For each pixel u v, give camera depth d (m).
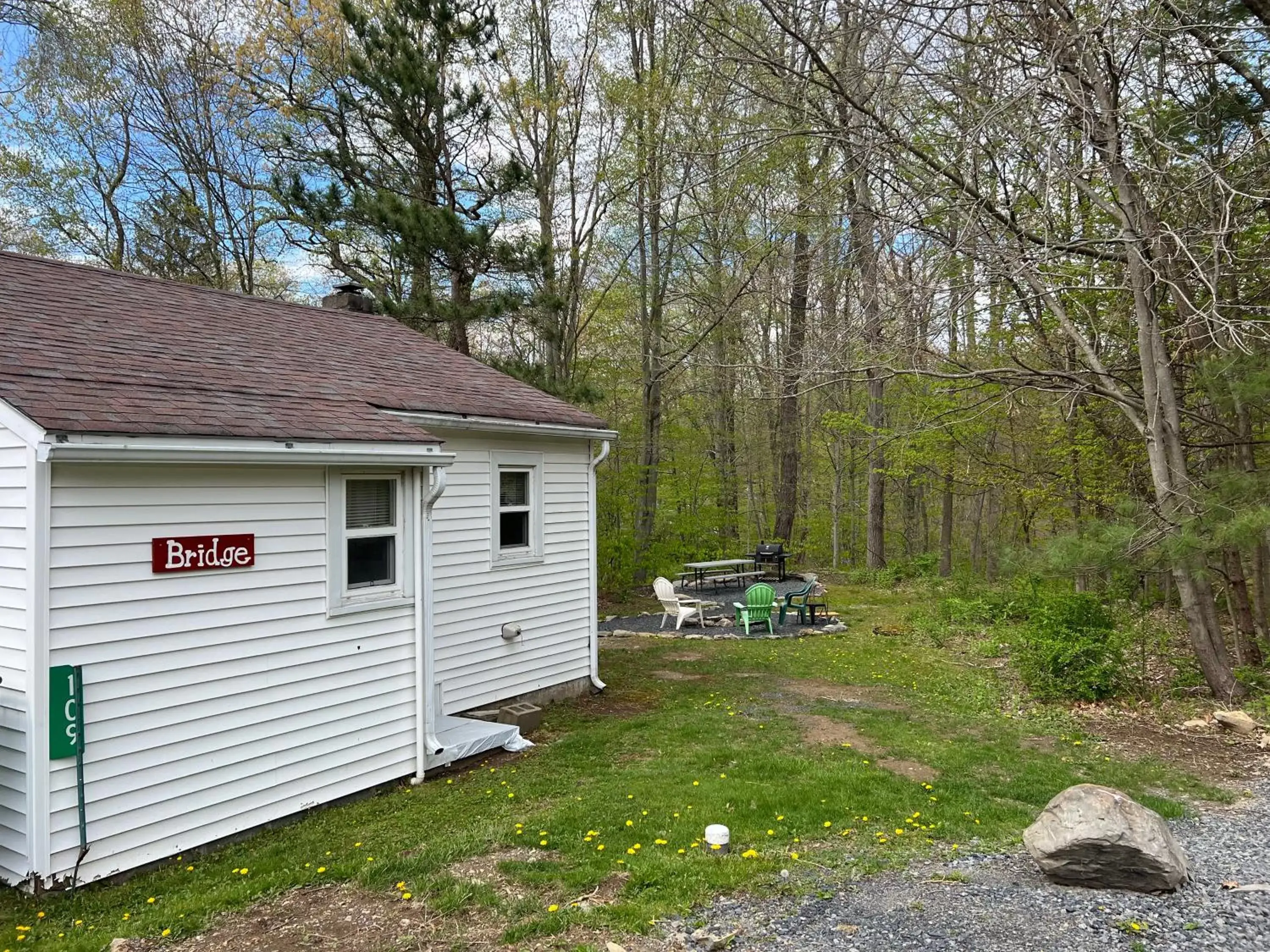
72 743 4.64
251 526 5.73
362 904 4.34
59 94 18.52
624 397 24.78
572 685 10.05
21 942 3.94
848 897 4.31
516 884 4.54
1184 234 7.66
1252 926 3.85
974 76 9.23
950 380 11.53
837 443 26.34
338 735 6.31
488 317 15.01
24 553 4.59
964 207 8.91
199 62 19.44
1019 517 17.31
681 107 17.00
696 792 6.10
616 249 21.56
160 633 5.14
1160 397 9.03
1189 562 8.35
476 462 8.74
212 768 5.41
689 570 21.14
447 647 8.33
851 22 9.45
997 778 6.63
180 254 20.88
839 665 11.61
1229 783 6.53
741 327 20.98
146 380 5.68
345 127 16.61
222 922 4.14
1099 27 7.34
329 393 7.07
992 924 3.96
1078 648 9.28
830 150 11.65
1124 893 4.30
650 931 3.92
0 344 5.28
